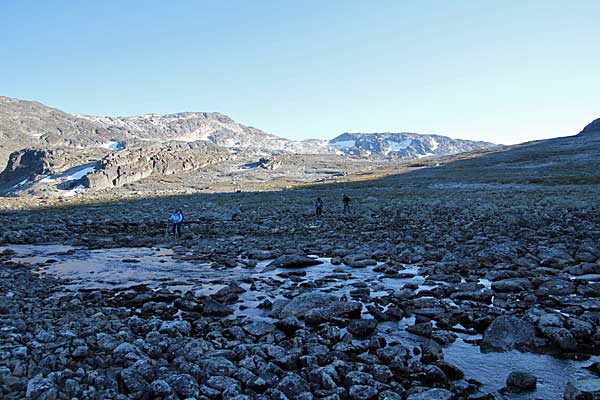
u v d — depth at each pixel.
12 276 16.17
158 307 11.67
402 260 17.88
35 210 53.94
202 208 52.47
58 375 7.04
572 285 12.31
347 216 38.50
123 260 20.11
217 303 12.02
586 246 17.84
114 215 44.47
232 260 19.67
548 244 19.55
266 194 86.75
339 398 6.55
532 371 7.67
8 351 7.93
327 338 9.19
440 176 122.75
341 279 15.17
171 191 132.50
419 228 28.05
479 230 25.39
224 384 6.94
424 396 6.52
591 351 8.34
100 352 8.25
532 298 11.38
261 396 6.61
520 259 16.06
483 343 8.88
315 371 7.28
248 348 8.43
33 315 10.72
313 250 21.27
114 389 6.75
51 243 26.23
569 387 6.52
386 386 6.90
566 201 40.53
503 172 119.38
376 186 104.56
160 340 8.92
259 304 12.14
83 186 186.12
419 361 7.80
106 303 12.51
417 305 11.45
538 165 129.62
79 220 39.50
